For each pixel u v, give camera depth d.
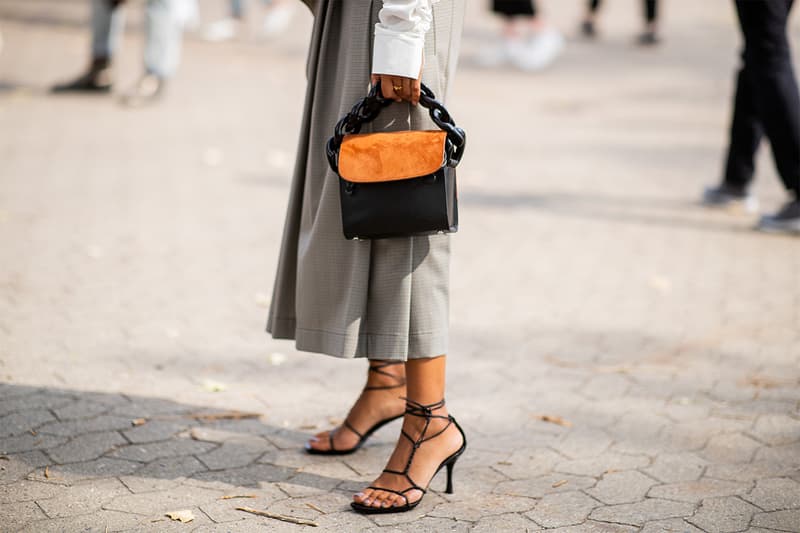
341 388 5.14
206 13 20.58
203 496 3.89
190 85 13.90
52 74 13.99
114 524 3.62
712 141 11.77
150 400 4.82
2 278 6.56
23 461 4.10
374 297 3.79
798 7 23.17
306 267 3.84
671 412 4.91
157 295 6.44
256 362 5.44
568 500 3.97
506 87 14.83
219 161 10.18
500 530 3.70
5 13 19.05
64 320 5.88
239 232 7.96
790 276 7.25
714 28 21.06
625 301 6.66
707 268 7.39
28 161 9.73
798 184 8.09
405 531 3.68
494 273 7.20
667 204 9.17
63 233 7.64
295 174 3.97
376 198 3.54
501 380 5.30
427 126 3.72
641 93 14.59
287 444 4.45
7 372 5.04
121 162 9.91
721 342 5.94
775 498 4.00
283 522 3.70
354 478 4.15
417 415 3.91
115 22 12.93
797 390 5.22
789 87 7.78
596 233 8.24
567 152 11.16
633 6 24.66
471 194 9.39
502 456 4.39
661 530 3.72
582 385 5.26
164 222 8.09
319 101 3.83
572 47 18.39
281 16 18.16
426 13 3.49
